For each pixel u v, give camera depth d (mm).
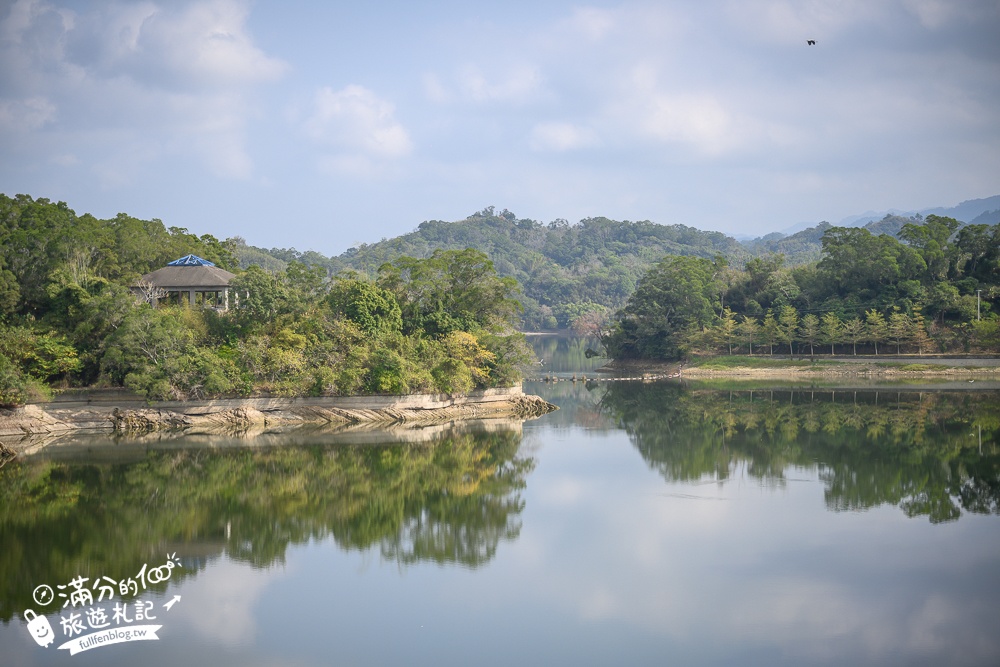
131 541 55375
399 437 94188
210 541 55656
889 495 65812
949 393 133125
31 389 90625
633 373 181000
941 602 44469
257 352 99062
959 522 58188
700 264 198500
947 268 177250
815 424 102250
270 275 110438
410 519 60938
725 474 74312
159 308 108438
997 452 81750
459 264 126625
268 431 96125
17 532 56969
